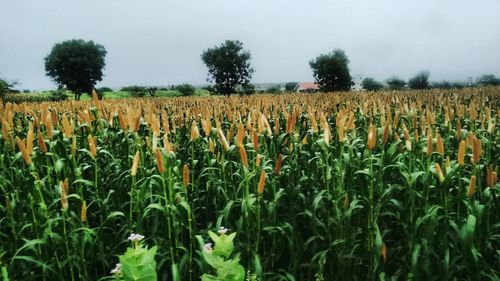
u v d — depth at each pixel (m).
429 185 4.34
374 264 4.34
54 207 4.79
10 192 5.17
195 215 5.40
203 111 8.92
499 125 7.68
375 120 9.52
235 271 2.62
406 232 4.46
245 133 6.03
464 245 3.64
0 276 3.58
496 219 4.46
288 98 24.08
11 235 4.75
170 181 4.24
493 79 76.31
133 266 2.50
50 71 86.81
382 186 4.58
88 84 88.12
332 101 17.61
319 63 66.19
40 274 4.74
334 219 4.53
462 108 8.52
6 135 5.36
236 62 75.06
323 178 5.13
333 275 4.73
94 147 4.88
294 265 4.32
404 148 5.59
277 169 4.45
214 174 5.80
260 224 4.41
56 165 4.86
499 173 5.37
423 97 21.52
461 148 3.97
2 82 37.25
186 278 4.49
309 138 6.26
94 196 5.68
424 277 4.39
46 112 6.61
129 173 5.64
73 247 4.42
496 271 4.07
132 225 4.73
